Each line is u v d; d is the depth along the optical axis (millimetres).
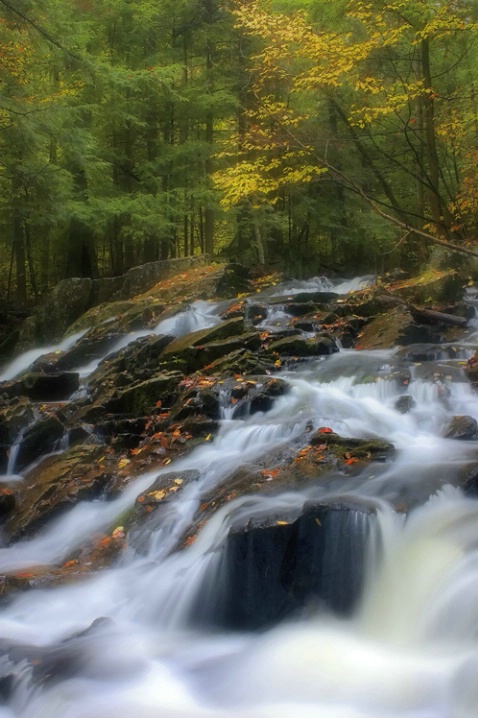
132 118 18844
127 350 10422
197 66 22203
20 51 14719
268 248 23812
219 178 13250
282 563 4688
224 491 5789
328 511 4750
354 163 19484
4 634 4727
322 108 16828
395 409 7133
